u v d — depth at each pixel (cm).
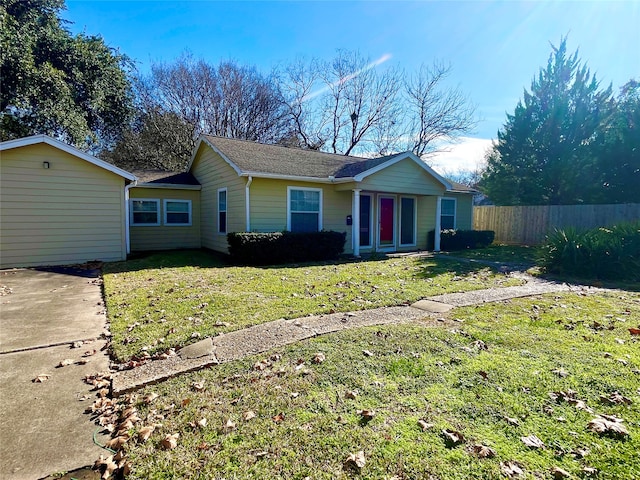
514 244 1620
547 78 1633
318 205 1159
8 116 1383
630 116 1395
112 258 1003
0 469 202
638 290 643
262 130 2573
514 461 196
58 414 258
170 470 197
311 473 191
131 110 1831
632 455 198
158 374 311
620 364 312
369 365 316
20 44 1300
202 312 484
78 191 958
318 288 631
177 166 2241
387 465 195
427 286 659
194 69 2408
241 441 219
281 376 300
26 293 630
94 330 436
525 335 390
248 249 927
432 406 250
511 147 1733
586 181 1509
